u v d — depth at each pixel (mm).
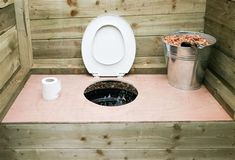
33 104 1302
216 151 1205
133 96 1530
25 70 1575
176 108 1263
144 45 1664
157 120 1156
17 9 1459
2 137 1159
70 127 1148
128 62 1622
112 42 1581
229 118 1170
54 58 1694
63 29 1624
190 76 1427
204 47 1340
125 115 1201
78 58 1695
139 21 1606
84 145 1187
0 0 1218
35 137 1165
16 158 1204
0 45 1215
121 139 1176
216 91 1354
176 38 1479
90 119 1167
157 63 1695
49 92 1331
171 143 1188
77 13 1588
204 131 1165
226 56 1274
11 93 1312
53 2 1557
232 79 1196
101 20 1539
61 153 1202
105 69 1635
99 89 1626
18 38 1497
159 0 1555
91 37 1555
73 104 1308
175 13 1589
